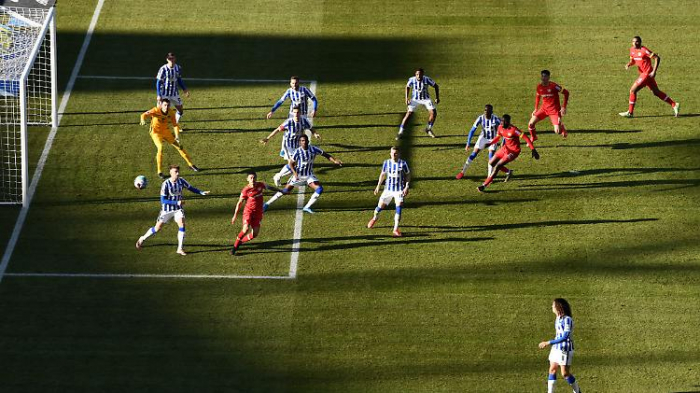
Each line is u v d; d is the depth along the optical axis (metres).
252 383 82.00
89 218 98.50
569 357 79.06
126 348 85.00
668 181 103.56
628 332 86.81
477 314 88.44
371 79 118.81
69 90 116.25
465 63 121.25
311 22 127.75
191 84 117.75
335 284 91.38
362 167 105.81
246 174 104.69
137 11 129.00
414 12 129.50
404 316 88.25
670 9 130.25
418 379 82.62
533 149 99.44
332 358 84.38
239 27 126.69
